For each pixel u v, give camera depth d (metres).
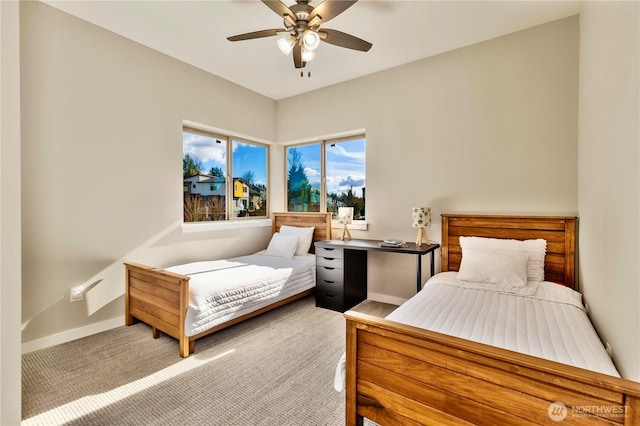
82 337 2.63
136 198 3.01
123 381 1.98
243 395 1.84
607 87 1.69
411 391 1.25
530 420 1.00
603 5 1.79
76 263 2.62
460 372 1.14
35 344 2.40
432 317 1.78
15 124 1.46
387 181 3.62
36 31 2.38
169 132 3.28
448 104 3.20
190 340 2.34
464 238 2.92
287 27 2.18
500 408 1.06
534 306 1.98
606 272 1.67
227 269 3.08
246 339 2.61
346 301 3.38
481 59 3.01
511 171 2.89
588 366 1.26
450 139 3.20
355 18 2.59
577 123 2.61
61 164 2.52
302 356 2.32
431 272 3.15
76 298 2.61
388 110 3.59
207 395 1.84
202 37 2.90
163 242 3.24
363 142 4.01
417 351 1.24
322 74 3.74
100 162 2.75
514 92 2.87
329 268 3.41
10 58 1.45
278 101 4.66
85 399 1.80
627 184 1.35
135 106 2.99
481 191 3.04
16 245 1.47
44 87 2.43
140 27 2.74
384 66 3.52
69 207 2.57
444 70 3.22
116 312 2.88
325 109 4.13
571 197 2.63
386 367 1.32
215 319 2.47
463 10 2.50
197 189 3.76
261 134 4.41
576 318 1.79
